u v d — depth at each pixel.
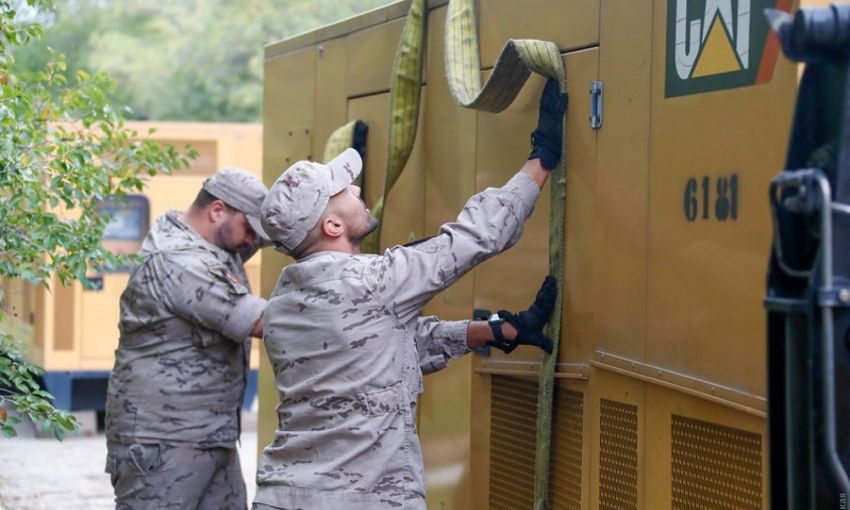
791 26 2.17
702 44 2.75
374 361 3.09
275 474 3.15
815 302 2.12
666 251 2.88
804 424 2.18
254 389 10.70
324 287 3.13
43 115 4.54
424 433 4.22
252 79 19.94
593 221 3.21
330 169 3.25
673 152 2.86
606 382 3.15
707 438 2.75
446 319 4.04
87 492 7.51
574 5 3.30
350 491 3.04
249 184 4.20
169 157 4.90
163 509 4.09
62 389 9.66
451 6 3.79
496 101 3.47
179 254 4.09
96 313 9.66
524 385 3.58
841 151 2.13
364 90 4.62
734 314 2.62
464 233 3.16
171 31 20.41
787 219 2.20
